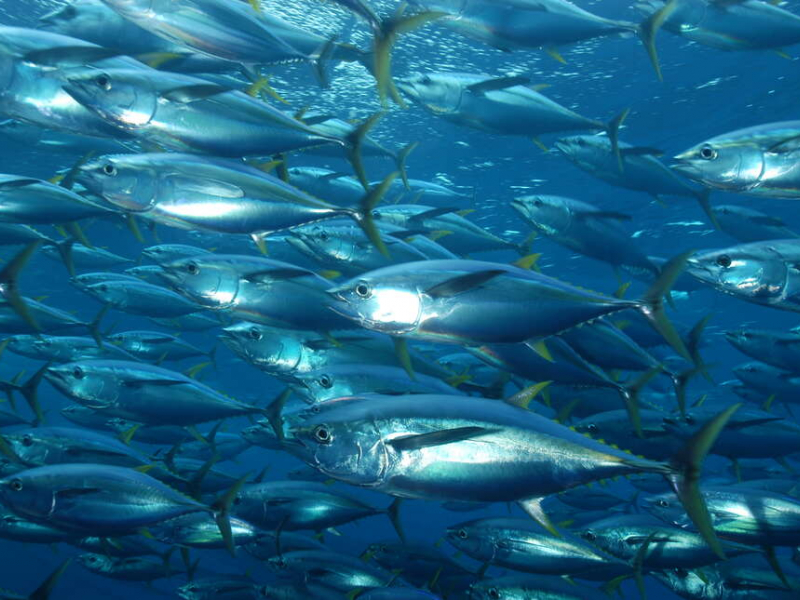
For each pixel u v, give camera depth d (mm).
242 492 2904
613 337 2436
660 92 7547
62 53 2031
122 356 3758
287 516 2732
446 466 1697
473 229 3369
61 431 2707
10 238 2793
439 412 1735
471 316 1882
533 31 2535
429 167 9055
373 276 1906
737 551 2658
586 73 7207
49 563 9477
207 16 2055
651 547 2539
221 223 2133
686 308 13805
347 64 6840
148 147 2193
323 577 2871
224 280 2396
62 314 3213
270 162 2291
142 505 2230
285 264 2465
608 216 3176
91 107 1987
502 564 2629
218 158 2172
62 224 2592
